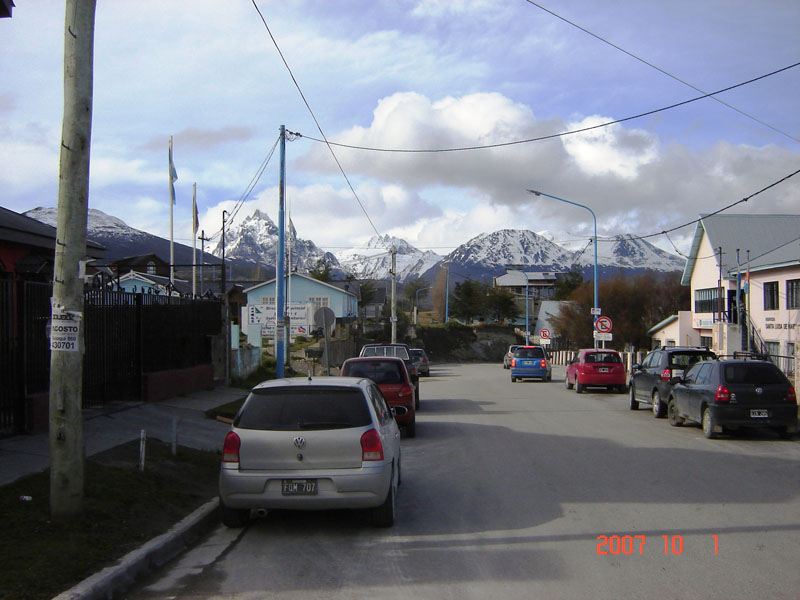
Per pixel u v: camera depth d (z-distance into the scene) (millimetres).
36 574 5406
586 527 7273
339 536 7137
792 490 9008
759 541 6715
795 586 5473
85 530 6594
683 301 57750
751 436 14164
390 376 14719
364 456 7102
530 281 104938
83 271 6867
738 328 32094
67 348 6746
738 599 5203
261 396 7445
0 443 9758
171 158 31219
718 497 8609
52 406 6754
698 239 41438
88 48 6816
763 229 39219
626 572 5848
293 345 45094
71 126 6734
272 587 5629
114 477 8422
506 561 6191
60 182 6754
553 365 59312
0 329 10281
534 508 8133
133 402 15070
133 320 15477
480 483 9648
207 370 19625
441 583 5637
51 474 6738
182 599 5402
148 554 6148
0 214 15891
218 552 6672
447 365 65188
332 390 7445
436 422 17234
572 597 5273
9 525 6426
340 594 5422
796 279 30359
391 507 7301
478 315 92500
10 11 9961
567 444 13156
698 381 14742
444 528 7355
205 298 20500
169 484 8844
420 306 127875
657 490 9039
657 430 15219
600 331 32656
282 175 23109
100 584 5293
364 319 76188
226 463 7133
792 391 13617
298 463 7047
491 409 20281
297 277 60500
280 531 7379
